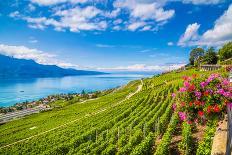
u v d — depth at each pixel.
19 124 102.81
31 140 61.72
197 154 18.52
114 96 134.25
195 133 24.16
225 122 15.74
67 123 79.69
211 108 12.34
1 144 65.06
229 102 12.19
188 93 12.88
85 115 88.75
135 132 34.41
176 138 28.25
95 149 32.31
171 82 106.56
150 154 27.28
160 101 69.88
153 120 40.06
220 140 13.32
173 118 32.16
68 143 42.31
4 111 177.75
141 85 155.88
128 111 63.12
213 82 12.67
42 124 91.50
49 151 40.06
